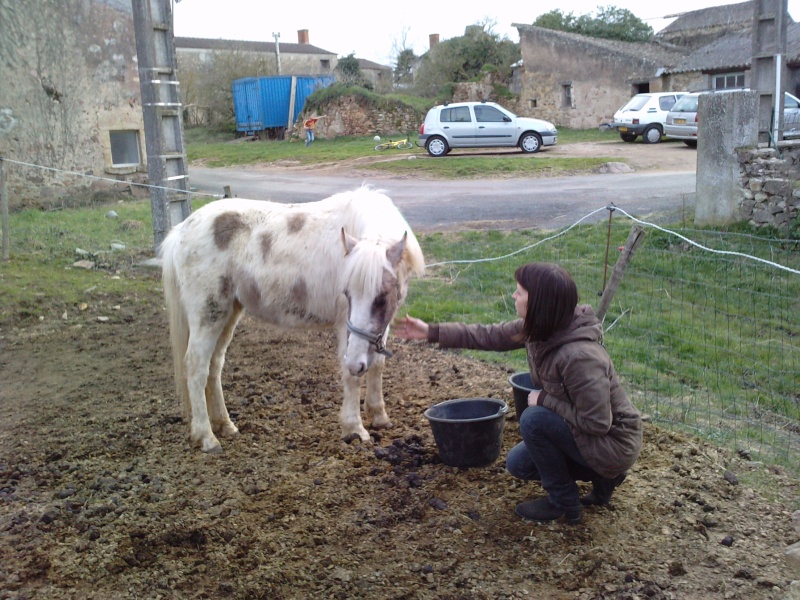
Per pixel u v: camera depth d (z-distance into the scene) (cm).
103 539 360
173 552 351
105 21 1536
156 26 973
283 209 482
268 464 443
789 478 405
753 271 853
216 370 494
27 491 421
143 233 1184
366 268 393
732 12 4391
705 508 371
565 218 1202
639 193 1392
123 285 924
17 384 621
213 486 416
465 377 588
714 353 639
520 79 3609
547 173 1783
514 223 1197
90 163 1544
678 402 536
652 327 698
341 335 457
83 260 1023
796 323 713
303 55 6366
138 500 401
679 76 3077
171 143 1026
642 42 3953
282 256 462
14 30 1405
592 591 313
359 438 467
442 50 3900
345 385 468
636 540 348
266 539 356
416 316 748
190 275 471
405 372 611
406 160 2156
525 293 330
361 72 4119
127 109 1597
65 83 1487
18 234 1140
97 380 624
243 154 2756
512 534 357
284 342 717
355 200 460
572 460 353
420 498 394
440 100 3531
